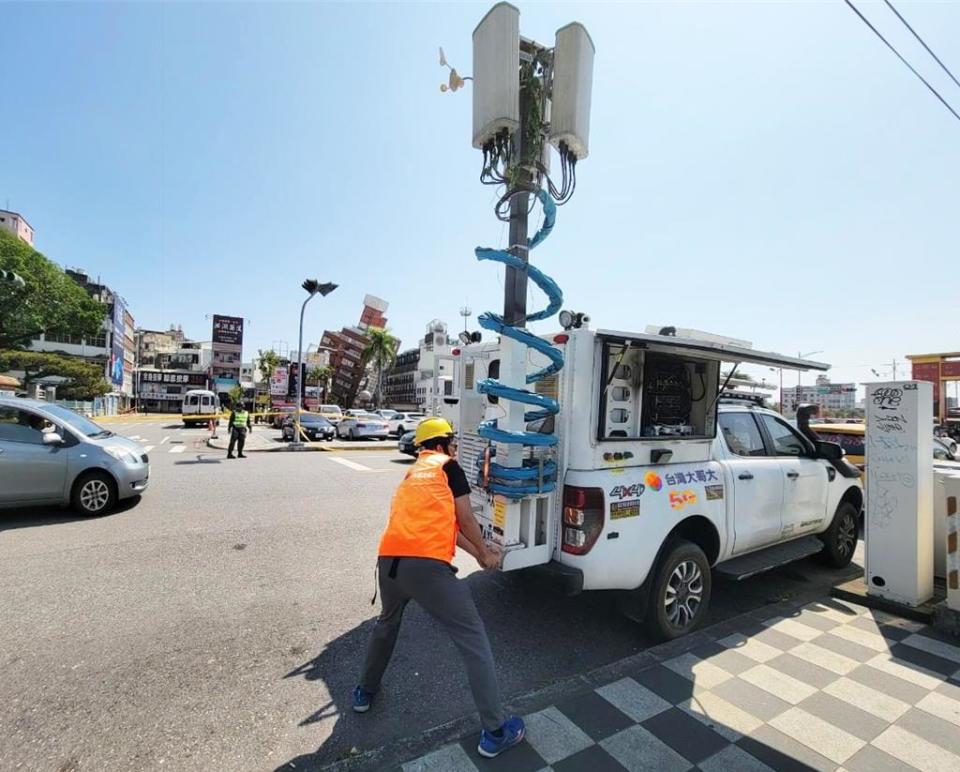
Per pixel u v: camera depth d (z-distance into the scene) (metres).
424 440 3.00
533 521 3.59
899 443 4.39
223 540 6.26
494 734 2.47
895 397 4.43
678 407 4.25
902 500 4.34
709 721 2.79
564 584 3.40
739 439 4.73
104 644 3.63
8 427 6.93
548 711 2.85
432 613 2.63
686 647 3.67
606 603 4.52
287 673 3.31
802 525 5.03
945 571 4.81
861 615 4.26
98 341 58.31
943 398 43.34
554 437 3.58
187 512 7.67
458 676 3.31
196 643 3.69
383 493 9.52
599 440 3.54
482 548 2.88
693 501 3.94
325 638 3.81
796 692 3.08
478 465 4.29
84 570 5.12
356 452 18.53
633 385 3.87
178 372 81.62
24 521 6.98
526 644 3.78
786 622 4.11
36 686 3.09
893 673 3.32
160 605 4.33
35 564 5.27
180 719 2.80
